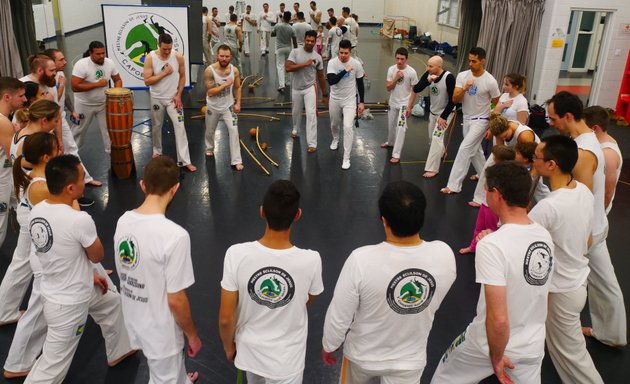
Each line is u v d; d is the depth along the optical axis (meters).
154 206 2.44
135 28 8.22
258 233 5.21
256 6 23.06
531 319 2.43
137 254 2.38
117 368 3.33
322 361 3.44
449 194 6.27
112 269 4.40
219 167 6.91
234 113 6.73
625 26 9.48
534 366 2.49
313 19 17.20
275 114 9.60
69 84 11.02
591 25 14.12
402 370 2.32
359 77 6.96
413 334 2.30
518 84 5.64
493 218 4.50
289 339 2.36
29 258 3.35
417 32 20.41
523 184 2.30
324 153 7.58
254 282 2.24
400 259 2.15
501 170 2.34
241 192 6.16
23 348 3.13
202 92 11.02
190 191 6.14
